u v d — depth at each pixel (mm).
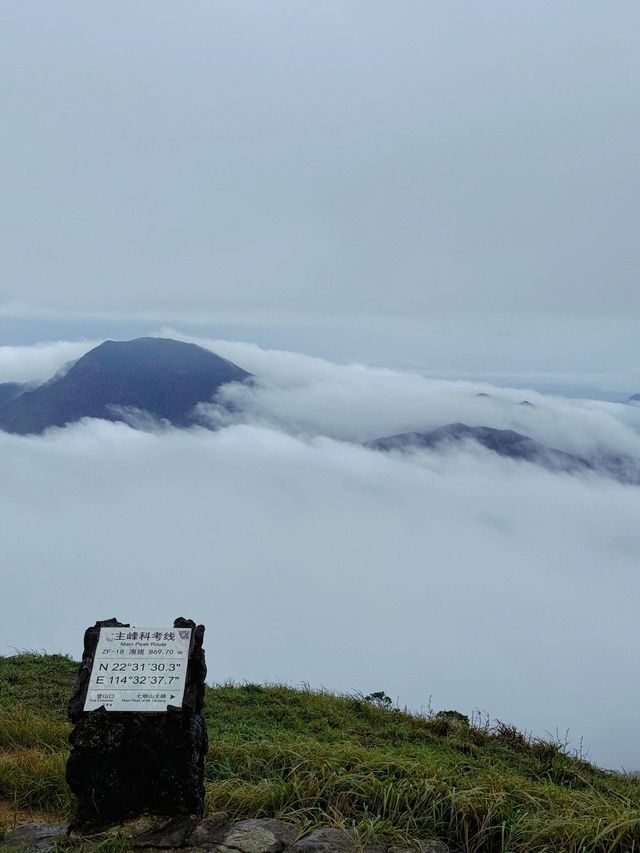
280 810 3729
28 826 3635
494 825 3607
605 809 3812
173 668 3615
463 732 7160
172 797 3533
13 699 6234
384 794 3734
